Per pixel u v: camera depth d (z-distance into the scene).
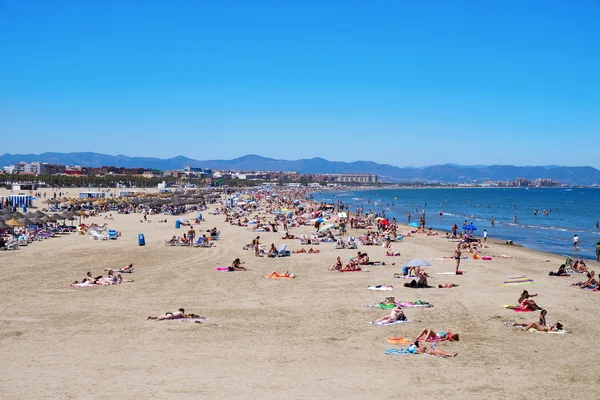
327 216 86.81
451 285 32.16
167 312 24.22
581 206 180.38
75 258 42.38
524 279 33.81
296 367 17.36
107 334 21.05
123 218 90.12
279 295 29.16
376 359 18.27
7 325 22.28
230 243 54.12
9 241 47.72
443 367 17.48
